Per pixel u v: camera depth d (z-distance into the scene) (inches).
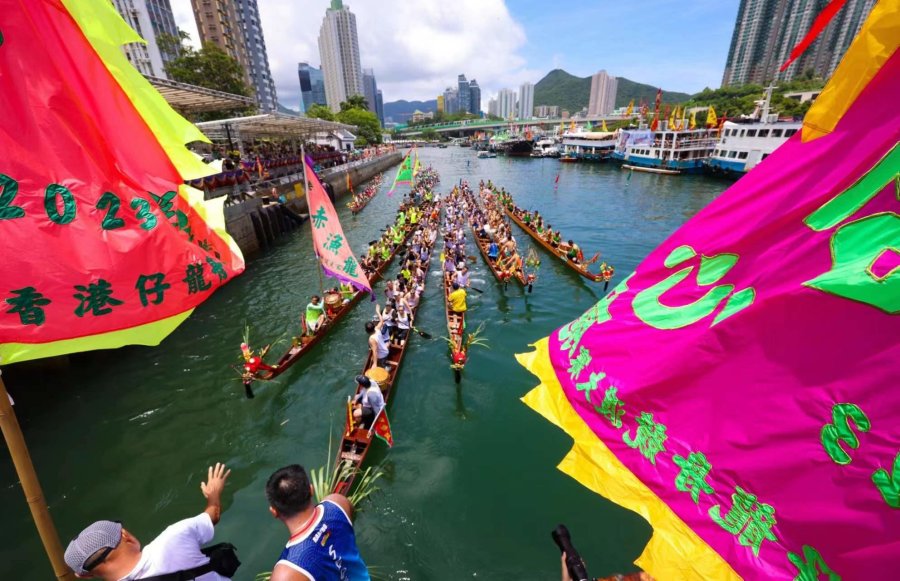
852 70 107.9
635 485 124.5
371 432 365.4
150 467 384.5
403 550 310.5
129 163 158.2
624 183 2145.7
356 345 576.4
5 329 135.7
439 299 732.0
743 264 121.8
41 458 392.5
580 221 1349.7
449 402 463.8
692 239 140.9
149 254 159.9
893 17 100.3
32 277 138.6
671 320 132.3
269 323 648.4
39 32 137.5
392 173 2886.3
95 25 149.1
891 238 92.5
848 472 88.7
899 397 84.0
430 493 355.3
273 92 4271.7
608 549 310.7
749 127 1941.4
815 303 99.7
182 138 174.9
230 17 3267.7
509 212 1390.3
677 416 121.1
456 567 300.2
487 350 567.2
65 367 511.8
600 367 144.9
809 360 99.1
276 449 403.9
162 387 489.1
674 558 109.0
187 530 138.7
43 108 139.6
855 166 104.3
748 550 100.3
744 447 106.4
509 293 753.0
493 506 344.5
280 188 1251.8
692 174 2340.1
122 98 156.6
